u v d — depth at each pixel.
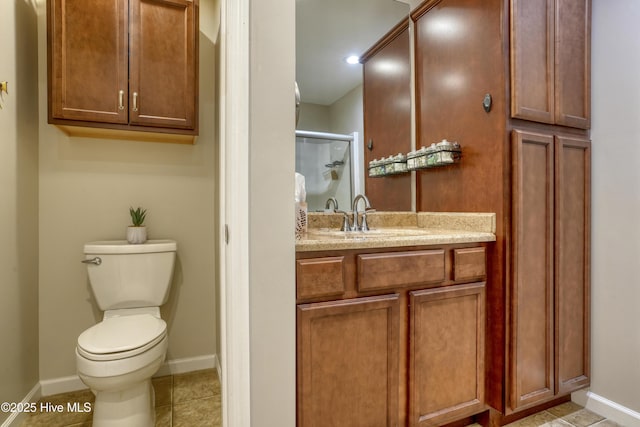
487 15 1.56
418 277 1.34
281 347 1.04
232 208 1.02
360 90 2.03
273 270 1.02
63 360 1.88
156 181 2.05
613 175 1.61
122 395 1.41
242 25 0.99
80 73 1.68
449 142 1.75
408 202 2.12
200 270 2.16
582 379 1.65
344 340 1.20
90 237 1.92
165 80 1.82
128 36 1.75
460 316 1.44
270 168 1.01
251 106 0.99
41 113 1.82
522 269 1.47
